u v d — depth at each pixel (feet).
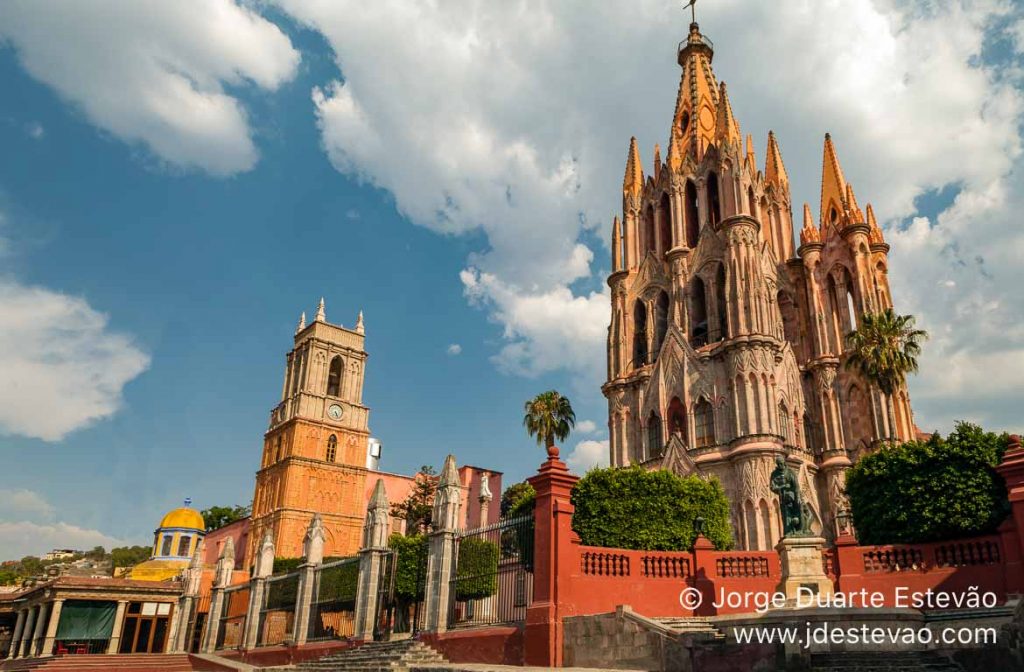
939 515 86.84
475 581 82.33
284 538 242.78
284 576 124.67
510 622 74.18
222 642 150.20
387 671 74.23
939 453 89.61
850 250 197.36
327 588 110.83
